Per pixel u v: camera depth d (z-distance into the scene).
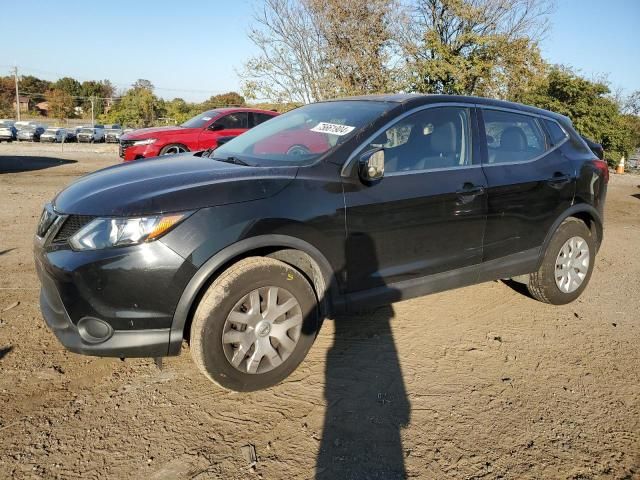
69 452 2.39
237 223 2.71
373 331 3.78
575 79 21.45
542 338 3.78
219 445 2.48
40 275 2.85
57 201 2.94
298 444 2.51
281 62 16.25
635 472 2.40
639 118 26.86
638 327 4.05
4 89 90.50
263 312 2.85
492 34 17.95
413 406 2.85
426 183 3.41
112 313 2.56
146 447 2.45
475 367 3.31
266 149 3.55
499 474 2.35
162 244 2.56
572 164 4.28
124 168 3.32
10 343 3.38
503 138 3.97
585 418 2.80
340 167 3.13
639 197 12.07
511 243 3.91
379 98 3.82
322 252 3.01
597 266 5.80
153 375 3.08
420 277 3.49
